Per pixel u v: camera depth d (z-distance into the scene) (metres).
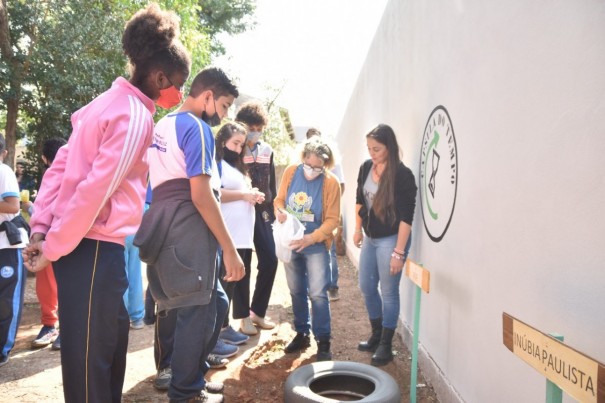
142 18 2.46
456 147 3.57
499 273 2.82
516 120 2.62
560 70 2.19
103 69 9.38
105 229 2.34
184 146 2.69
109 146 2.22
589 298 1.97
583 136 2.01
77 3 9.20
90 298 2.31
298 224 4.32
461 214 3.45
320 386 3.68
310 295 4.49
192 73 11.62
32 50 8.76
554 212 2.23
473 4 3.27
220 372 4.07
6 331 4.00
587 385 1.58
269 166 5.07
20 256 4.11
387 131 4.21
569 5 2.12
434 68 4.18
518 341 2.05
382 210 4.28
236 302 4.74
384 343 4.51
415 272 3.48
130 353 4.33
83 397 2.34
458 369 3.49
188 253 2.70
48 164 4.62
